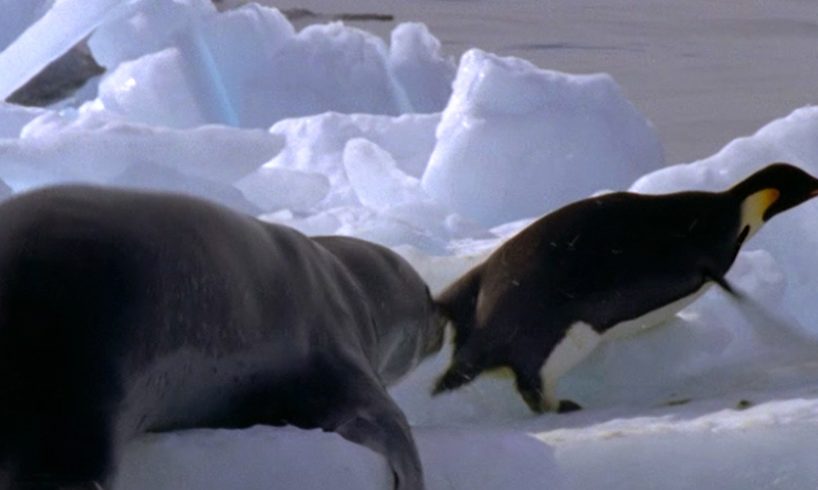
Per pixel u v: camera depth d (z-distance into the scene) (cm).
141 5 3197
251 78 3253
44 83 3534
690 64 5116
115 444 976
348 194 2497
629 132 2680
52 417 945
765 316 1797
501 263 1684
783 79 4706
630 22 6600
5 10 3709
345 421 1138
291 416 1154
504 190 2547
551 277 1659
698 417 1372
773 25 6488
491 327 1652
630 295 1666
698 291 1708
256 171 2323
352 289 1352
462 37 5819
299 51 3325
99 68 3588
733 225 1727
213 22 3225
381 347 1455
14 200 1058
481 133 2542
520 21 6525
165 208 1100
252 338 1134
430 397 1647
